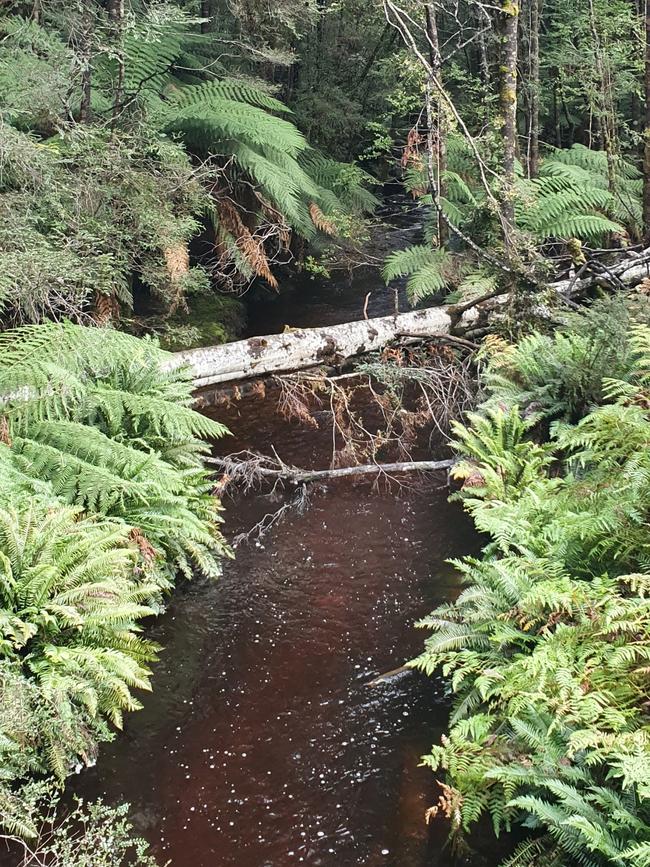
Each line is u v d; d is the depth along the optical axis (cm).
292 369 846
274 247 1243
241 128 959
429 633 538
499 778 361
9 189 703
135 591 481
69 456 540
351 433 817
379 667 508
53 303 724
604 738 332
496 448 666
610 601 393
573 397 707
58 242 670
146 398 627
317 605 570
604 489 477
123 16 792
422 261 1085
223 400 834
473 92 1330
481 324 928
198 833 392
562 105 1661
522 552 494
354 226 1245
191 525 565
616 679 375
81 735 419
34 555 455
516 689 385
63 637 452
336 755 440
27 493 498
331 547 639
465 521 668
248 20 1148
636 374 677
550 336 857
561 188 1208
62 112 755
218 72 1189
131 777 424
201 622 554
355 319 1116
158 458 588
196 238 1145
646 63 1086
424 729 456
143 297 1034
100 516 529
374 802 409
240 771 430
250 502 707
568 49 1323
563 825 331
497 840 380
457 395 843
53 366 554
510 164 938
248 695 487
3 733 386
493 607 462
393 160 1433
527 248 852
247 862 377
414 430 824
